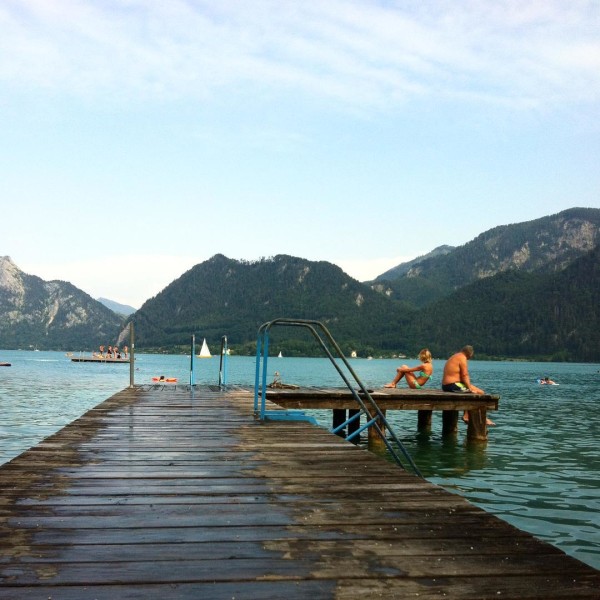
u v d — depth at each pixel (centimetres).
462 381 1611
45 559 342
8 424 2038
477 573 327
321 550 364
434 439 1653
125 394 1600
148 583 310
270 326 1010
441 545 374
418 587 308
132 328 1839
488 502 902
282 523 420
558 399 3725
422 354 1780
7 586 303
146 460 654
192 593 298
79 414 2464
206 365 13388
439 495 504
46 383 5250
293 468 616
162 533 394
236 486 534
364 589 306
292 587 308
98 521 419
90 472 587
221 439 810
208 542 377
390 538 387
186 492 509
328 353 909
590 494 959
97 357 17538
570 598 296
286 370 9938
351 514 444
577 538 718
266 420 1025
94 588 302
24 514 435
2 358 18650
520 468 1199
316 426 952
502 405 3139
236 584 311
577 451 1440
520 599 294
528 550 365
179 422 991
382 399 1507
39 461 643
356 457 681
